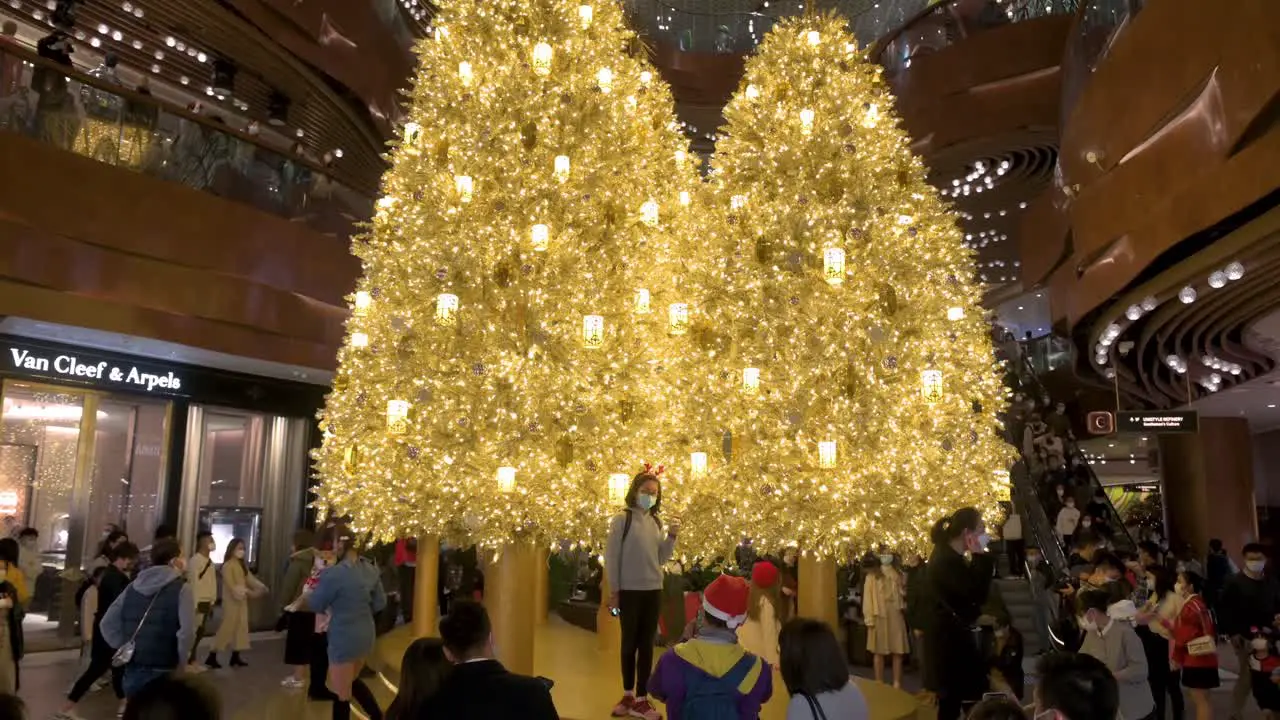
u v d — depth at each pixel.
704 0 24.70
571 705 6.73
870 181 9.15
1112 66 10.71
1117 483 24.58
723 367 9.00
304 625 9.59
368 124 16.09
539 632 11.11
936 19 19.84
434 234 8.30
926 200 10.08
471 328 7.88
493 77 8.47
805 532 8.43
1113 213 10.33
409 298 8.30
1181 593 8.04
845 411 8.51
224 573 11.16
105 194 11.08
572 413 7.83
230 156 12.95
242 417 14.91
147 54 12.44
